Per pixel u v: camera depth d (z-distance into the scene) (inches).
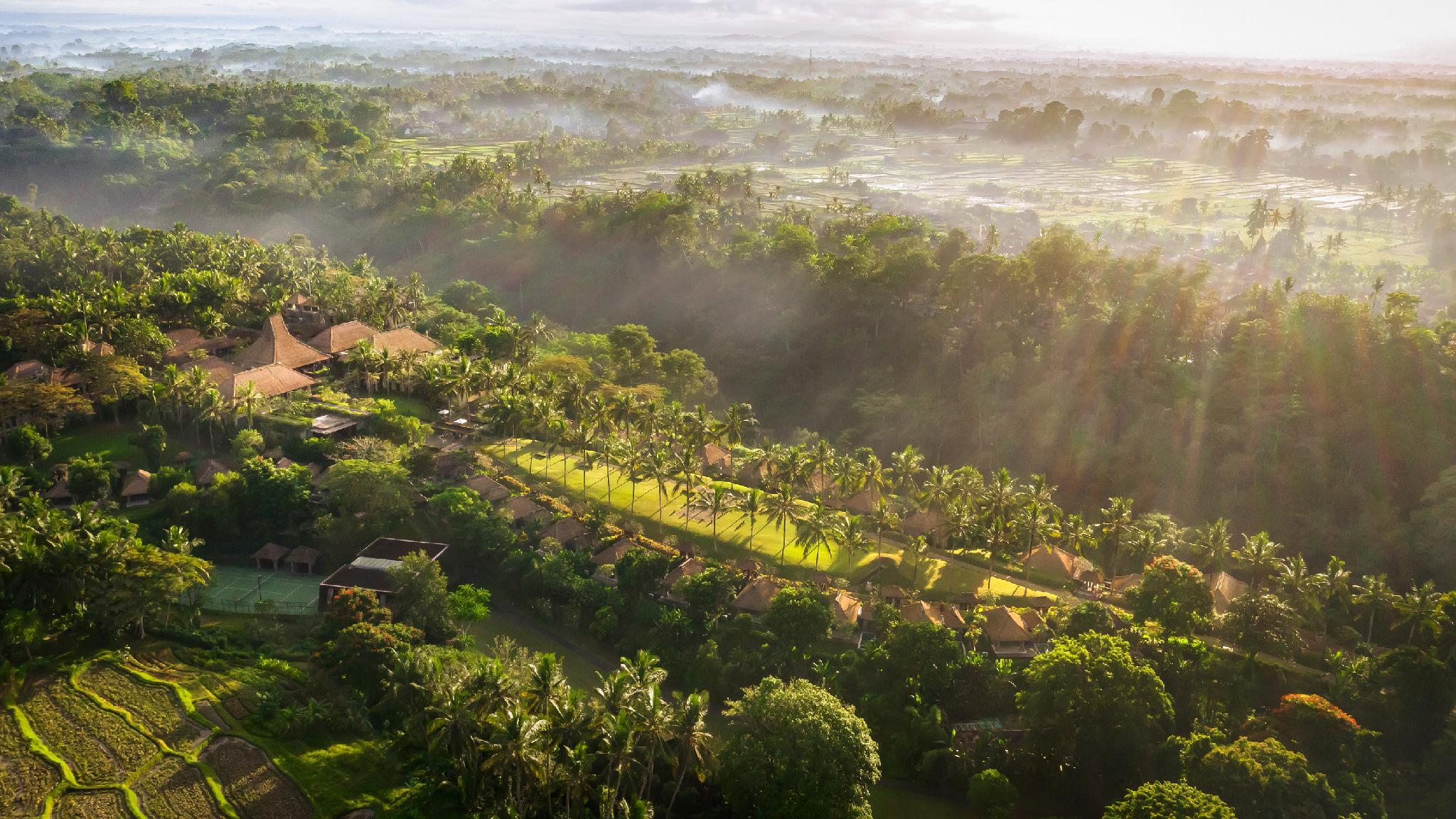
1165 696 4060.0
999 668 4394.7
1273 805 3469.5
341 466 5477.4
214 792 3494.1
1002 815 3764.8
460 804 3476.9
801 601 4527.6
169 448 6166.3
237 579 5132.9
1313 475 6510.8
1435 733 4151.1
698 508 5856.3
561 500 5866.1
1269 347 7194.9
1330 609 5132.9
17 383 6127.0
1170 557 5068.9
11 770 3545.8
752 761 3489.2
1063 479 7204.7
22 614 4121.6
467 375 6707.7
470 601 4692.4
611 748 3223.4
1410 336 7027.6
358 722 3914.9
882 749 4146.2
